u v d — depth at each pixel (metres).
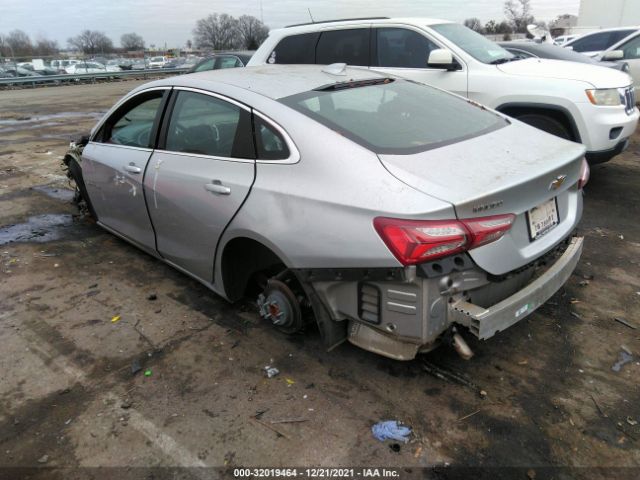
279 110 2.77
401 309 2.27
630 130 5.29
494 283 2.39
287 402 2.60
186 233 3.31
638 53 9.66
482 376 2.75
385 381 2.73
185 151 3.28
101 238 4.87
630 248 4.23
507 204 2.28
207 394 2.68
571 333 3.10
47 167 7.79
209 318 3.39
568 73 5.24
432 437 2.36
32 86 27.58
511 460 2.23
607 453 2.25
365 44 6.22
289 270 2.86
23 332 3.29
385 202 2.20
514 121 3.24
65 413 2.57
